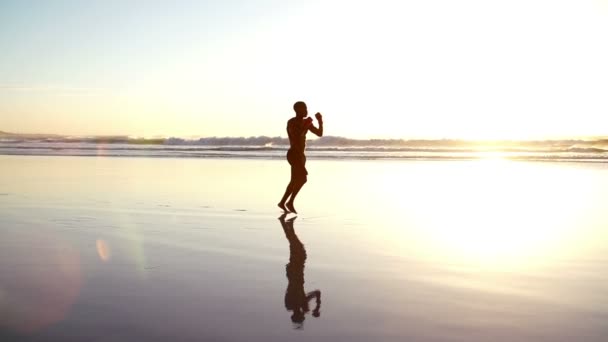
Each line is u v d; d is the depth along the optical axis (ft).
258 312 11.19
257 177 48.93
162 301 11.89
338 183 44.47
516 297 12.31
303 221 24.27
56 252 17.15
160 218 24.91
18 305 11.54
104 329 10.09
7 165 65.57
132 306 11.53
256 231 21.62
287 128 27.27
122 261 15.96
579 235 20.77
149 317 10.79
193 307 11.48
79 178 47.11
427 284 13.48
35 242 18.85
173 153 110.73
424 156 101.45
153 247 18.22
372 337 9.75
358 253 17.37
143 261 16.01
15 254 16.83
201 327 10.23
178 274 14.40
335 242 19.26
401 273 14.65
